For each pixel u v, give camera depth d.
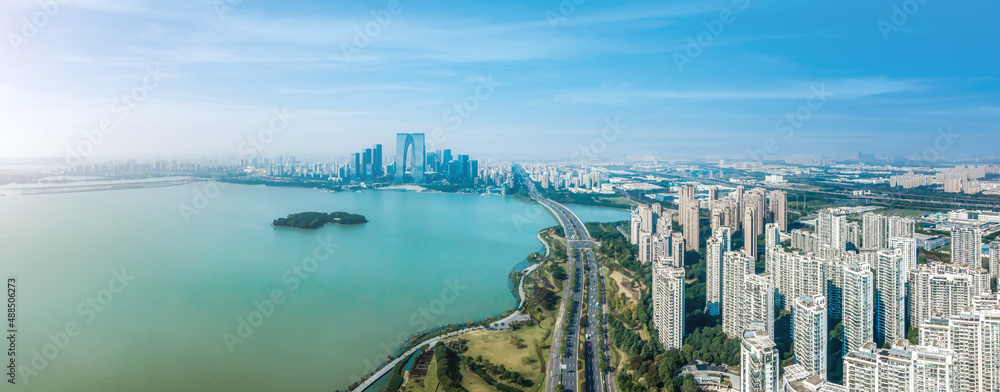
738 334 162.50
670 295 157.00
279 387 140.25
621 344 164.88
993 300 135.38
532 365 151.75
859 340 144.75
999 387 117.50
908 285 170.25
